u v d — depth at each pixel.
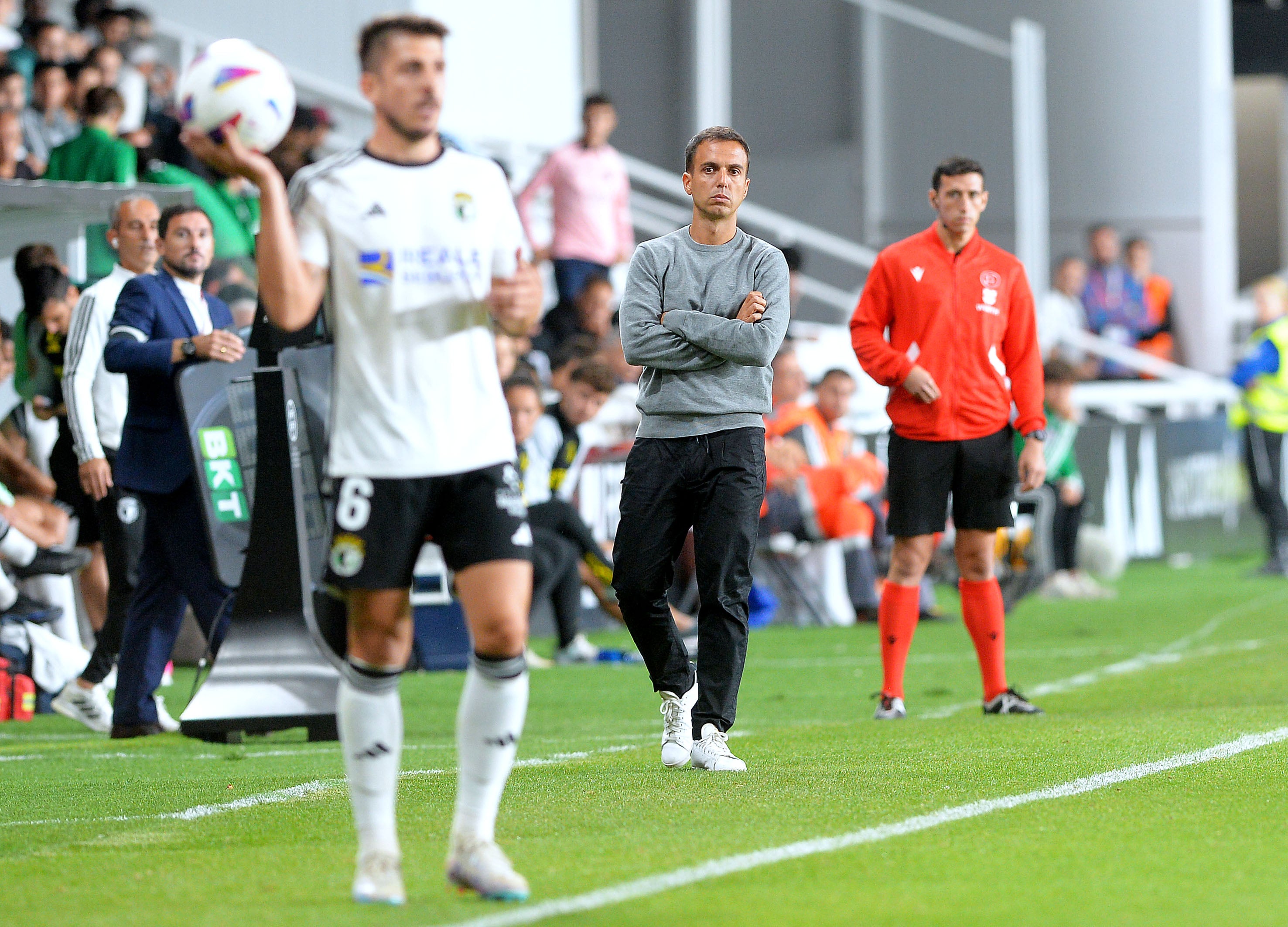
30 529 27.62
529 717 27.36
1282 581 52.81
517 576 12.65
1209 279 81.88
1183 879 13.32
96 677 25.81
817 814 16.17
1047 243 83.25
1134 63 82.00
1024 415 24.67
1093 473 57.12
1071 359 61.56
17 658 27.50
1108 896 12.73
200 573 24.02
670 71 80.00
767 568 42.66
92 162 36.94
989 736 21.66
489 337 12.98
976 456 24.47
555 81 60.12
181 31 54.25
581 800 17.23
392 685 12.87
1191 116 81.62
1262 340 54.88
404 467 12.51
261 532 22.97
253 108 12.11
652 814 16.31
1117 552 49.09
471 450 12.66
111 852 15.13
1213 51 82.06
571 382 35.69
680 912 12.24
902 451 24.59
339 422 12.76
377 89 12.71
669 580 19.55
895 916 12.13
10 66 41.81
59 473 29.66
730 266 19.42
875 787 17.70
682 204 75.44
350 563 12.54
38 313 29.61
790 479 41.94
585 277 49.12
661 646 19.66
